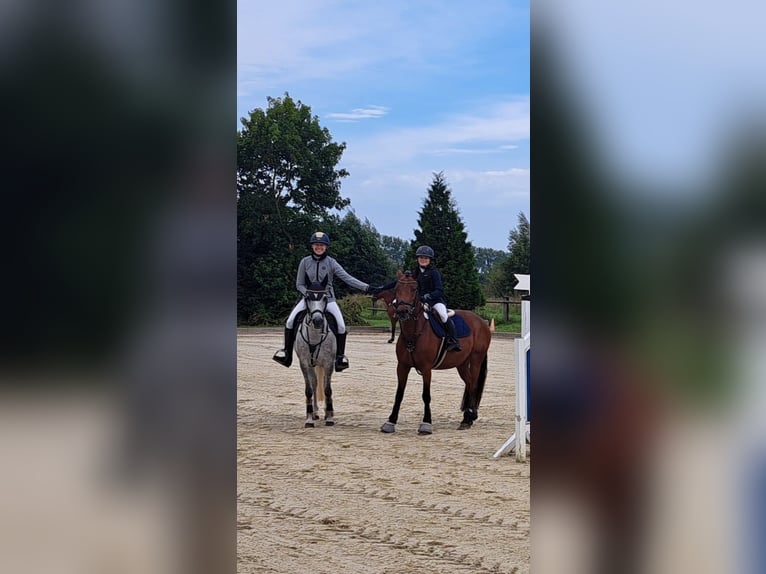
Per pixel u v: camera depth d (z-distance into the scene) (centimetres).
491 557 628
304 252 3959
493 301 3484
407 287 1141
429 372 1147
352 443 1082
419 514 752
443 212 3447
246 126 4169
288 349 1221
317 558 625
